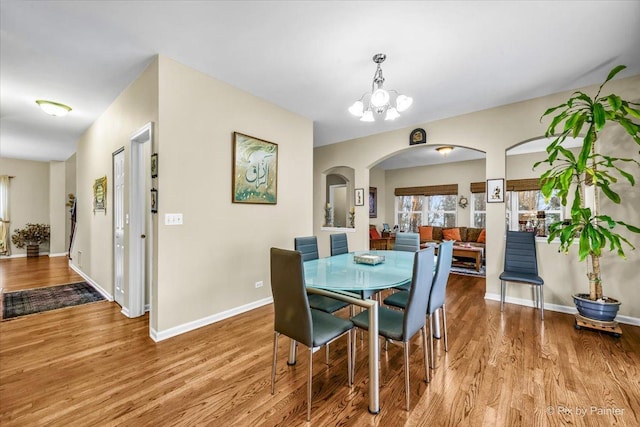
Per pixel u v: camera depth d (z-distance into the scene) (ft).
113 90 10.25
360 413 5.20
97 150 13.23
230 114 9.82
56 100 11.09
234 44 7.55
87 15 6.41
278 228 11.71
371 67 8.70
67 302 11.46
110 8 6.20
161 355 7.18
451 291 13.34
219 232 9.49
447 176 24.32
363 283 6.12
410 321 5.49
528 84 9.84
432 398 5.60
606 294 9.70
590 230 8.41
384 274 6.93
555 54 8.00
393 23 6.70
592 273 9.16
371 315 5.31
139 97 9.07
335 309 7.29
